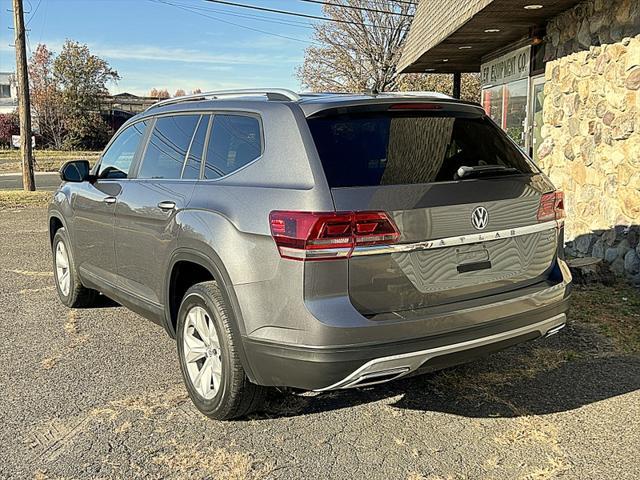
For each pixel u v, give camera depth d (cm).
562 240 400
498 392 416
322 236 305
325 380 311
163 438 360
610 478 316
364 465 330
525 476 319
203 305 375
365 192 315
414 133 355
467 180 346
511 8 795
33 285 720
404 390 421
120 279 496
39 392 422
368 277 313
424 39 1163
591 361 462
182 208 395
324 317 305
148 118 496
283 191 327
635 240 660
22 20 1852
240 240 339
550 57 875
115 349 505
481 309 338
